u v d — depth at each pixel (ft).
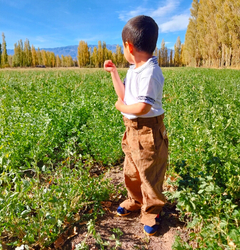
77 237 7.47
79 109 18.97
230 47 135.13
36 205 7.52
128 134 7.13
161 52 364.99
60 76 56.75
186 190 7.35
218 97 23.77
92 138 13.85
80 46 334.85
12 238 7.47
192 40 208.85
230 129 13.39
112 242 7.25
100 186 9.47
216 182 8.55
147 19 6.34
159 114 6.74
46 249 7.14
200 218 7.05
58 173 10.42
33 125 13.84
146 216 7.67
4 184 10.41
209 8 155.63
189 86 33.73
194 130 13.97
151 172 7.01
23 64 341.41
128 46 6.52
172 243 7.25
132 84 6.68
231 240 6.04
